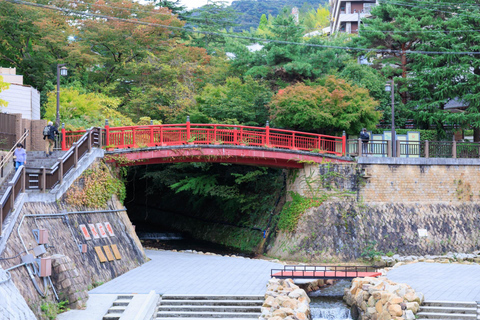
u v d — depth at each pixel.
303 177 31.41
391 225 30.38
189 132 28.66
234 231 36.91
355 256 29.25
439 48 40.50
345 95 34.56
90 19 43.81
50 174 19.80
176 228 43.12
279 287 19.16
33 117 30.84
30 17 41.66
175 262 25.91
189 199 43.19
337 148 33.16
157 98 39.56
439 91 39.84
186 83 41.12
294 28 42.12
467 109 39.94
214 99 37.19
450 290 19.98
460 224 31.50
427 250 30.23
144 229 43.03
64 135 25.66
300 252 29.52
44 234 16.80
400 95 44.50
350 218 30.12
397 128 42.00
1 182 19.47
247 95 37.78
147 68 41.22
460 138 43.41
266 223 34.50
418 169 31.69
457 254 29.97
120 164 26.59
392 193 31.11
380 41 43.94
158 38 47.31
